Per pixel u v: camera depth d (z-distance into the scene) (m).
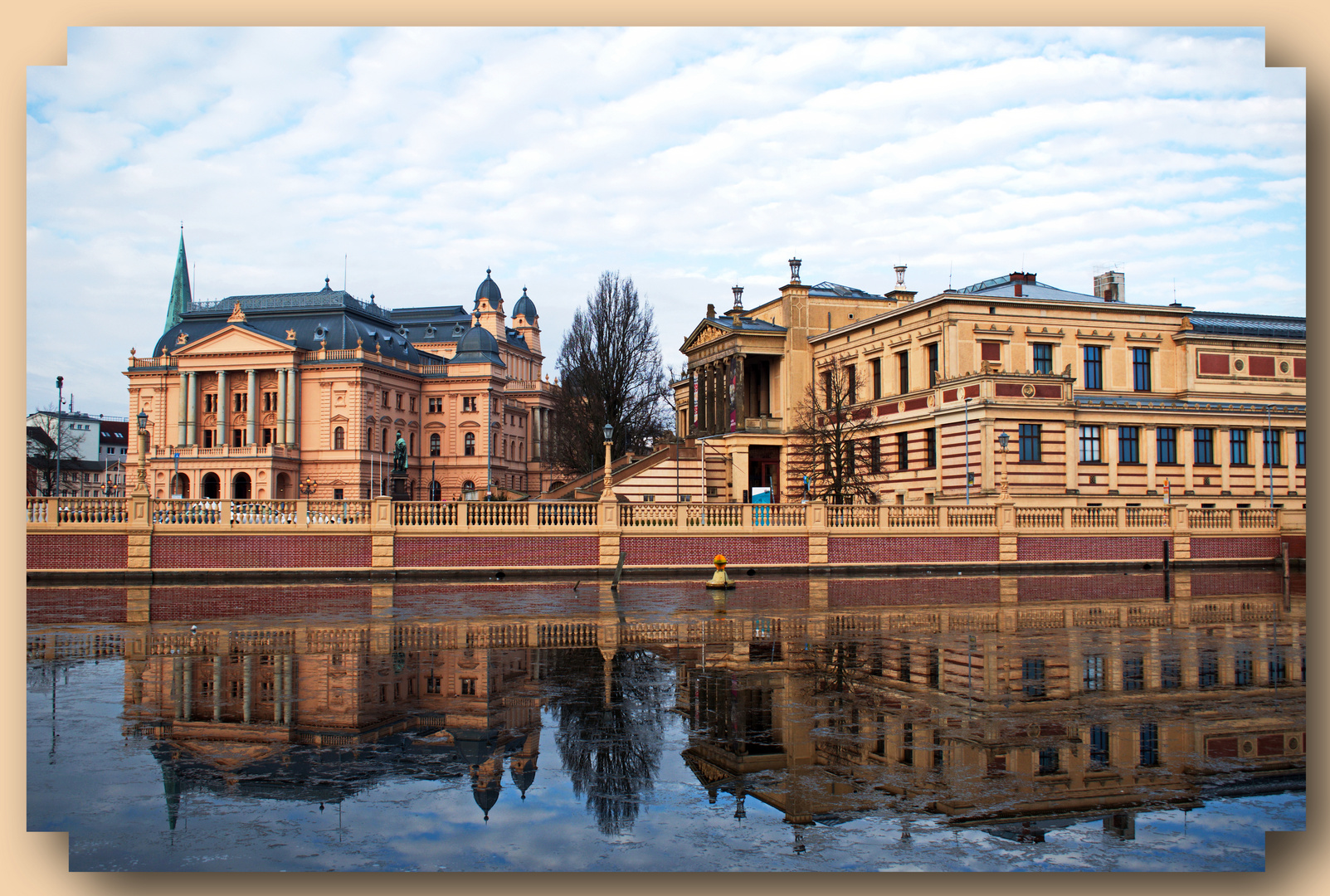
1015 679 16.78
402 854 8.61
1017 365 56.88
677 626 23.95
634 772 11.05
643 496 65.56
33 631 22.72
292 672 17.17
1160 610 28.72
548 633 22.58
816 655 19.30
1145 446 55.41
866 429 61.16
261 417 123.56
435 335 163.38
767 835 9.09
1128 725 13.29
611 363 80.88
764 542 44.09
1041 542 47.03
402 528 40.94
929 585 38.06
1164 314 59.25
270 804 9.91
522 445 153.62
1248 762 11.43
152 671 17.19
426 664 18.11
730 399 70.38
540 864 8.38
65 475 138.00
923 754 11.78
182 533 39.22
